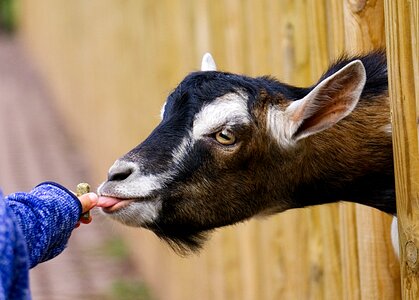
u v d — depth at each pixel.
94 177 15.63
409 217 4.18
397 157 4.25
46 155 18.33
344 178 4.66
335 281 5.67
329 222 5.67
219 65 7.77
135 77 11.17
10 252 3.36
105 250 12.62
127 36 11.83
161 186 4.50
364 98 4.64
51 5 23.86
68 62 20.20
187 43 8.60
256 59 6.82
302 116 4.44
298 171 4.61
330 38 5.34
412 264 4.18
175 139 4.53
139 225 4.54
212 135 4.52
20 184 16.03
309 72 5.80
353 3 4.90
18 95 25.55
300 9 5.86
